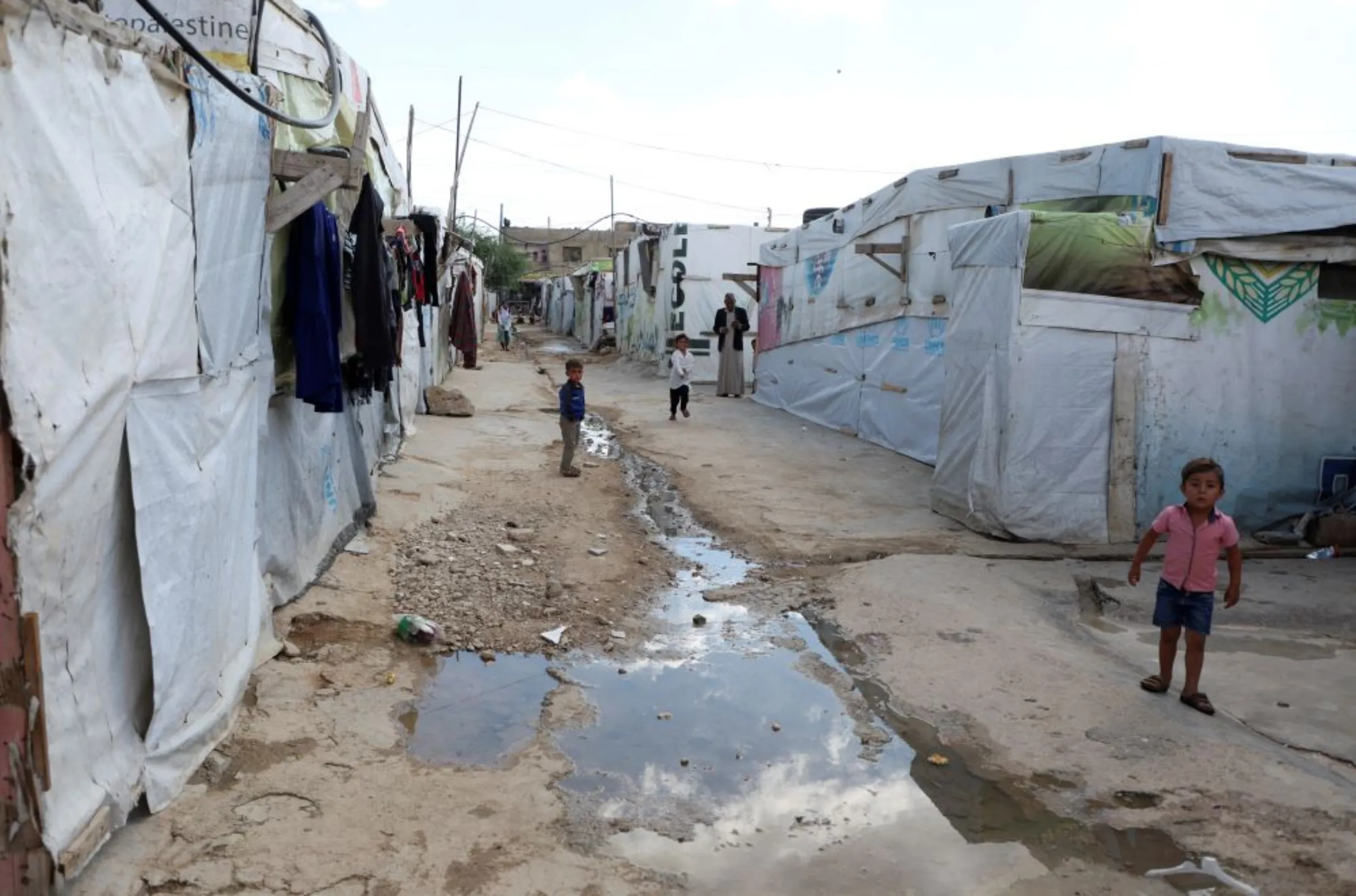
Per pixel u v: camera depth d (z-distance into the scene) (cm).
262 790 391
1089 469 819
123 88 324
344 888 334
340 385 580
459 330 2358
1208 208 806
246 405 475
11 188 260
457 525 846
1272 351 841
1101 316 805
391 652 557
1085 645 600
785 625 636
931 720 493
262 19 594
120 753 344
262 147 486
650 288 2522
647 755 452
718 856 369
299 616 579
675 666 562
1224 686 536
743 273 2247
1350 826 388
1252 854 370
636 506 991
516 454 1241
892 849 376
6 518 269
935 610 654
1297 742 467
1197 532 494
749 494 1023
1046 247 793
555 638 591
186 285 385
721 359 2006
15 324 265
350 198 723
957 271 898
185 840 352
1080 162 966
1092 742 465
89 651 320
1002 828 392
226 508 443
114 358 322
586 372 2594
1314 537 824
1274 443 852
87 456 308
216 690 432
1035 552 794
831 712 504
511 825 381
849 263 1426
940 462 934
